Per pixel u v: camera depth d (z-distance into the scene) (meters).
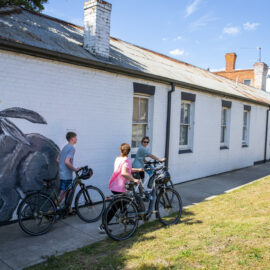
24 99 5.34
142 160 6.58
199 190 8.64
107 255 4.14
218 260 3.88
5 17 6.21
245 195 8.00
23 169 5.38
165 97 8.63
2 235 4.84
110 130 6.95
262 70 21.72
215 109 11.23
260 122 15.62
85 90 6.33
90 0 6.80
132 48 11.00
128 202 4.88
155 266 3.75
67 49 6.03
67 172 5.38
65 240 4.73
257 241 4.49
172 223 5.51
